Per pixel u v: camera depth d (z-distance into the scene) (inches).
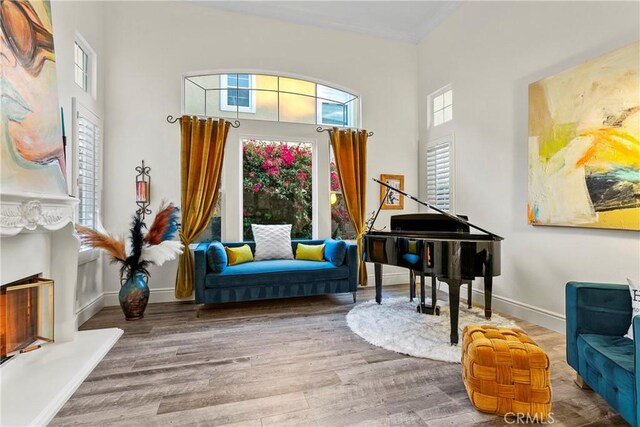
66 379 76.2
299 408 68.4
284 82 176.2
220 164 156.3
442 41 174.2
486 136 143.9
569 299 78.0
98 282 139.7
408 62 196.2
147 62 151.1
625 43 92.0
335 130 175.9
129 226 140.9
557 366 87.0
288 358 92.4
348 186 177.5
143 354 94.7
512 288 130.2
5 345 80.7
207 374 82.8
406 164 194.4
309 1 161.5
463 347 77.4
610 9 95.7
